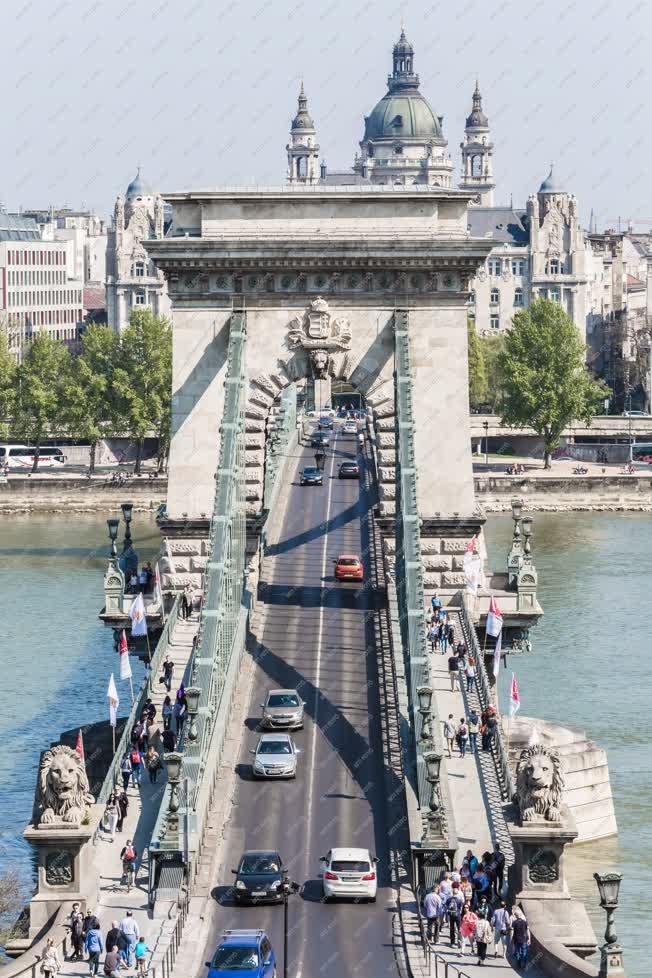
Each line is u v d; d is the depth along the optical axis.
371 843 155.50
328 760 173.62
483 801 165.38
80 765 148.62
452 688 194.00
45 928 143.75
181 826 148.12
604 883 130.38
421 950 137.00
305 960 134.00
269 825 158.88
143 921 142.25
